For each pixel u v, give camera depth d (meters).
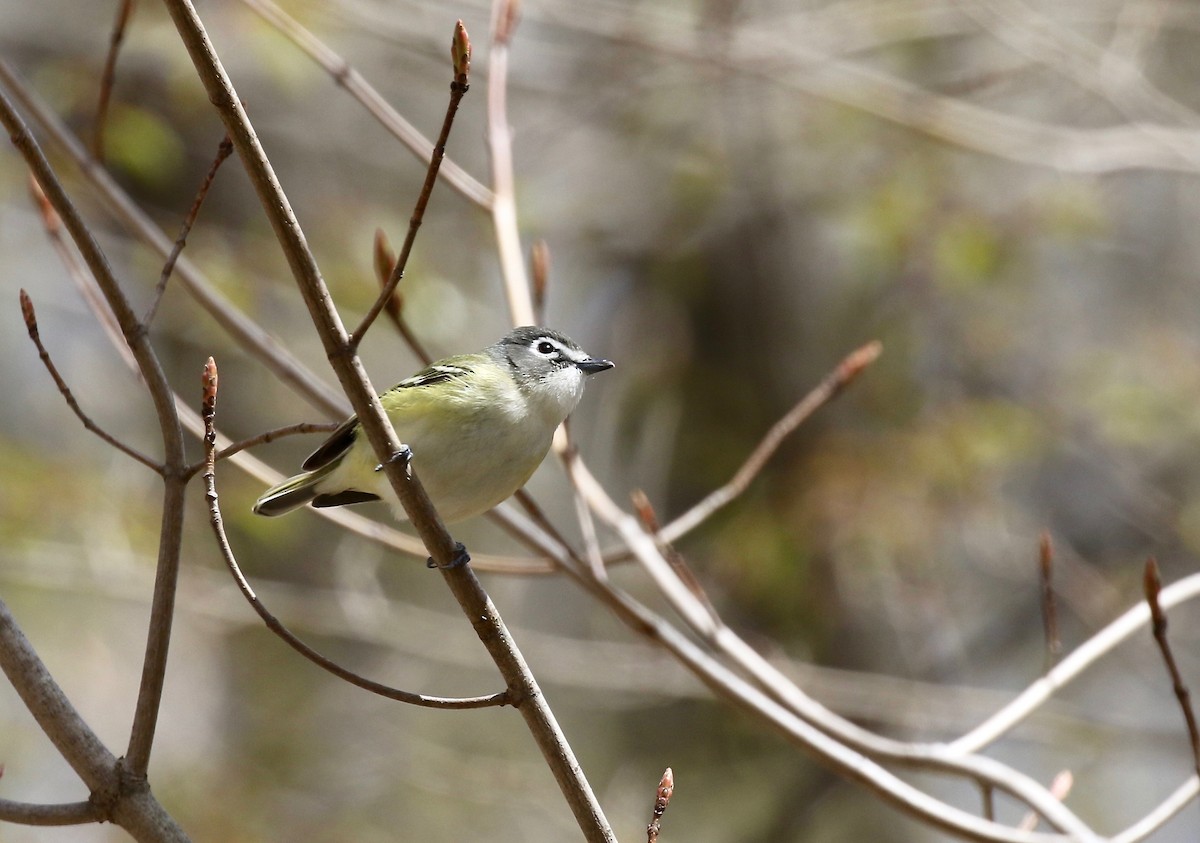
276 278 14.62
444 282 14.71
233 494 12.98
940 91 15.88
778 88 15.59
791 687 7.73
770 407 16.39
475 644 13.73
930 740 15.73
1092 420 15.28
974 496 14.08
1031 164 14.04
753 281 16.91
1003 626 16.08
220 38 12.95
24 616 14.70
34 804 4.74
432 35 14.41
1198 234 17.11
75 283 7.36
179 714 15.51
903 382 15.46
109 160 12.73
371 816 15.19
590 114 16.33
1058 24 14.68
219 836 14.09
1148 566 6.05
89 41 15.77
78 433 15.35
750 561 14.30
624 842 14.65
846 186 16.27
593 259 17.64
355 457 6.82
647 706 16.05
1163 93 16.84
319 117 16.56
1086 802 15.34
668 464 16.45
